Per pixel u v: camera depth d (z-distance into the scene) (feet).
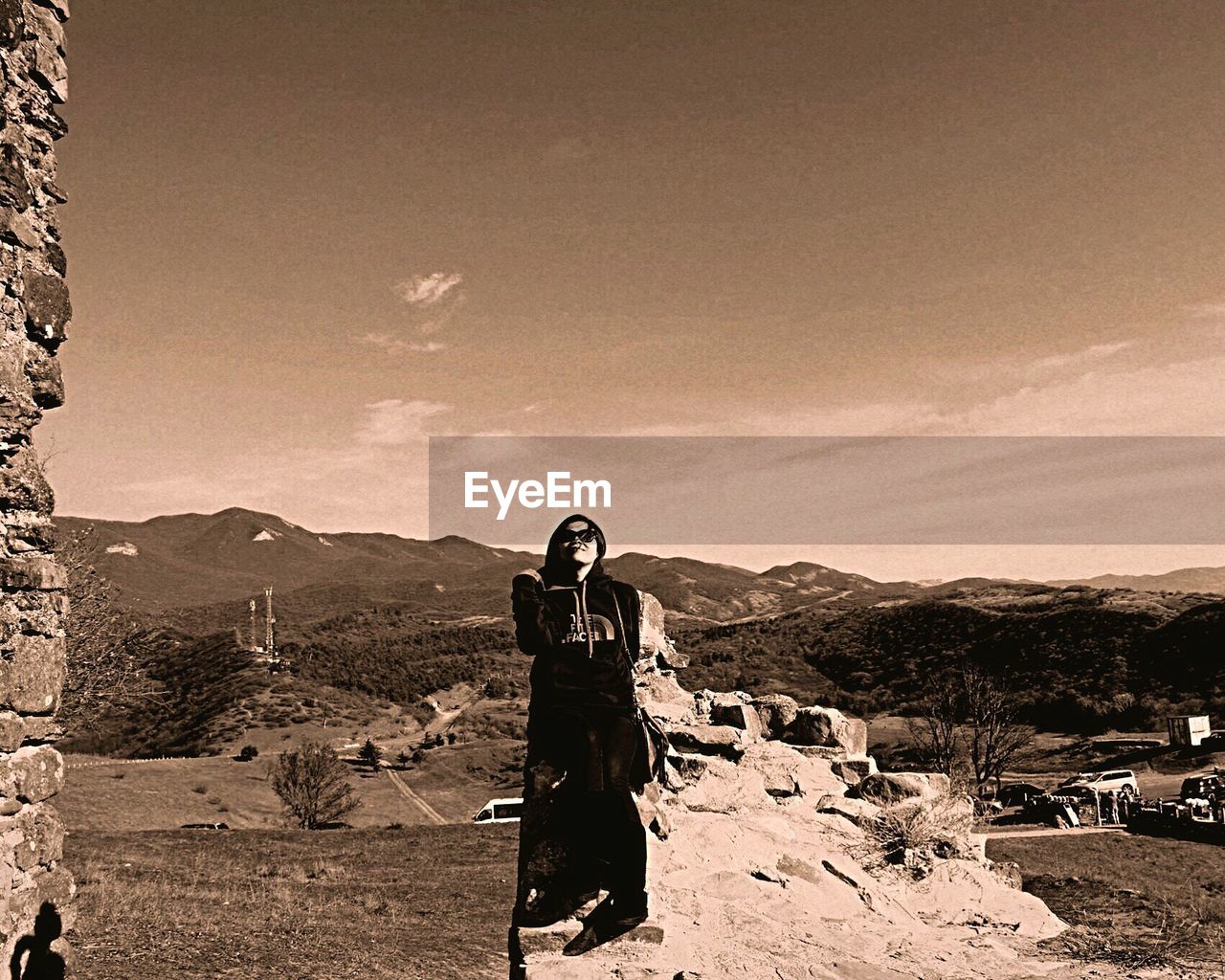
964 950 16.69
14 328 21.06
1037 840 96.94
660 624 30.14
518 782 258.78
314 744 171.32
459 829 92.07
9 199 20.75
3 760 19.94
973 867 20.61
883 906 18.43
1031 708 247.29
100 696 69.26
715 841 19.26
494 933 50.72
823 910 17.66
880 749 183.93
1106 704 231.71
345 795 176.55
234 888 60.29
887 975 15.15
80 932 43.32
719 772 23.76
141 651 73.87
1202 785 131.44
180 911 50.06
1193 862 74.79
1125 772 144.87
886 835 21.97
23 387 21.20
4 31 20.66
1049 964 16.37
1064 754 207.82
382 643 510.17
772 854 19.34
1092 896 35.78
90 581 69.56
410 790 251.60
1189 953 17.16
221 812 187.73
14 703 20.13
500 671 467.52
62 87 22.95
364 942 46.57
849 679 295.07
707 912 16.39
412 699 424.87
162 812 179.73
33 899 20.18
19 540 20.97
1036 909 19.40
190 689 413.39
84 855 70.64
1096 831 108.17
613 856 11.64
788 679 299.38
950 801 23.58
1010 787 149.07
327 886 63.16
